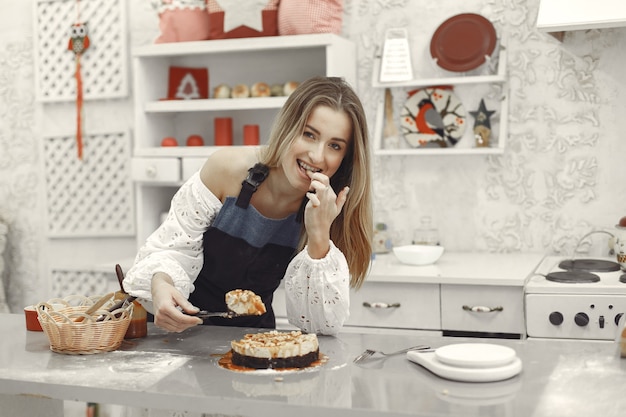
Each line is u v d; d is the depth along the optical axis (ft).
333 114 5.95
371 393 4.54
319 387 4.68
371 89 11.50
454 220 11.34
